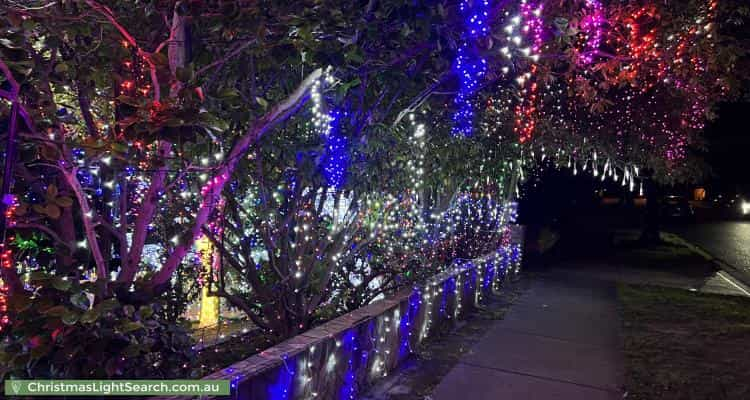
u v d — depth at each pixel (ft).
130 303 10.80
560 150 32.27
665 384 17.65
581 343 22.48
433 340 22.16
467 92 19.19
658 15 19.20
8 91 10.61
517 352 20.88
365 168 17.35
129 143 10.17
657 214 68.80
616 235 81.87
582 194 79.05
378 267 23.50
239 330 22.66
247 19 11.62
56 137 10.79
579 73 24.20
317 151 15.53
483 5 15.75
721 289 38.11
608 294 34.35
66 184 12.12
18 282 10.98
